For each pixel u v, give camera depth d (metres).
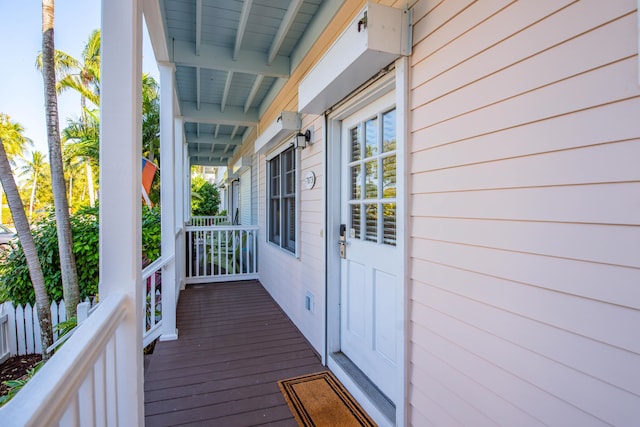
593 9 0.89
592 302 0.90
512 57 1.11
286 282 4.11
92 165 9.99
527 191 1.07
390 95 2.03
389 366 2.07
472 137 1.28
